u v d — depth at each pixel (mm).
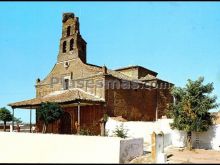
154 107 41969
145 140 28516
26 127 45656
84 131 29422
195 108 24297
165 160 17781
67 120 35156
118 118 32031
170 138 26672
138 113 38156
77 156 18906
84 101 29906
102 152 17719
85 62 39188
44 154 21141
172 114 25625
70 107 34812
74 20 39344
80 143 19078
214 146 24547
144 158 18844
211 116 24750
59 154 20000
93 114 32906
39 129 38000
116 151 17078
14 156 23500
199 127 23906
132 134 29344
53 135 21047
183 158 19422
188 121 24344
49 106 29719
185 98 24891
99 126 31734
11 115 40625
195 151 23016
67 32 40062
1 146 25234
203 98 24578
